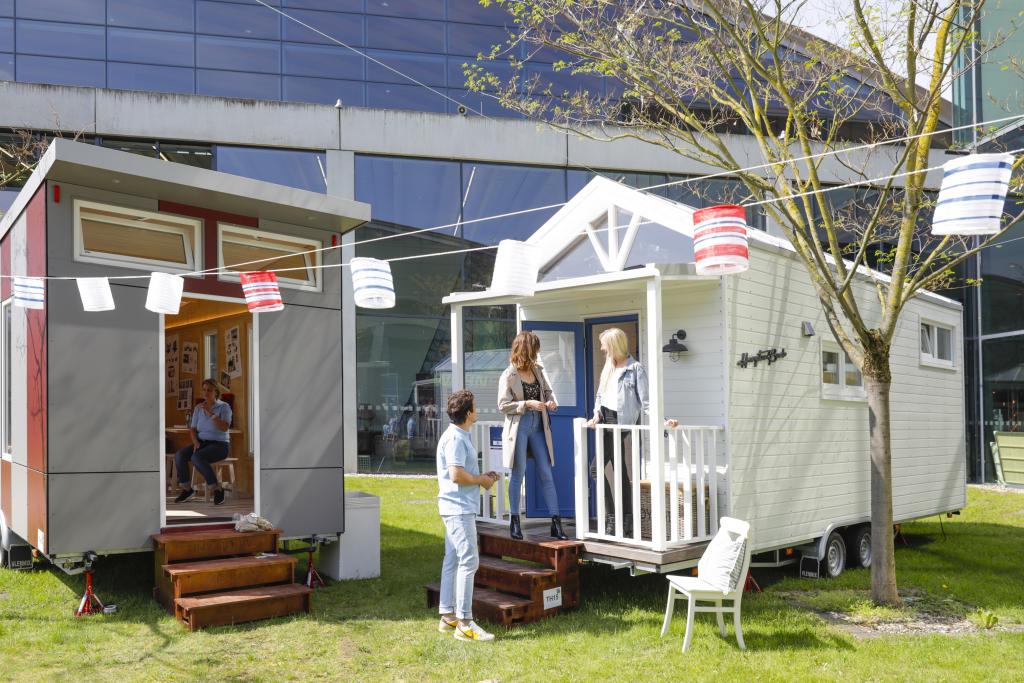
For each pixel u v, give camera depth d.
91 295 6.09
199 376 10.92
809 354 8.47
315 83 17.83
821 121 9.28
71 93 15.59
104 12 16.86
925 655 5.62
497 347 17.64
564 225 8.51
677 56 9.31
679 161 17.84
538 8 8.98
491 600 6.36
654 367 6.51
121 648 5.67
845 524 8.73
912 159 7.38
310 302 7.94
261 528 7.14
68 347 6.52
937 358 11.64
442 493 6.00
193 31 17.30
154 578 7.29
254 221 7.68
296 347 7.79
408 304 17.25
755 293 7.69
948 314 11.91
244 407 9.84
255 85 17.53
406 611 6.73
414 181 17.44
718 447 7.22
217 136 16.41
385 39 18.23
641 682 5.02
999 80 14.74
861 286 9.64
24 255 7.18
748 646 5.75
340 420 8.02
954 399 11.92
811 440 8.35
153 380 6.95
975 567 8.98
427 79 18.31
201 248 7.32
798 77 9.02
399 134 17.27
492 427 7.89
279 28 17.73
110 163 6.39
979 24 9.82
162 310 6.20
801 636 5.97
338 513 7.88
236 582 6.59
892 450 10.00
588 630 6.12
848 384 9.23
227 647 5.72
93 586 7.39
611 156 17.94
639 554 6.38
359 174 17.19
